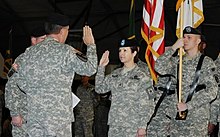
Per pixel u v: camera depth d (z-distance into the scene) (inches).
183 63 189.2
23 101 183.8
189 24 227.8
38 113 151.6
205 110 184.2
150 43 230.1
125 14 386.0
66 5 373.4
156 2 231.1
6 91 176.9
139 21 376.5
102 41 409.7
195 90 183.5
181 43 183.6
